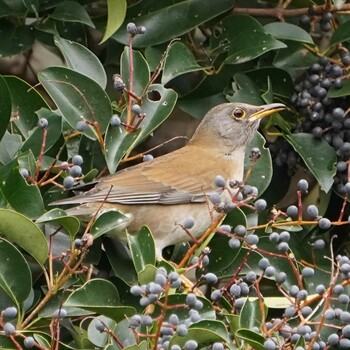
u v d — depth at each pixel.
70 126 11.72
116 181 11.82
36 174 10.57
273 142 13.38
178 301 9.75
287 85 13.23
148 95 13.06
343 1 13.16
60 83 11.49
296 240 12.51
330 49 13.27
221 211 10.27
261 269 10.38
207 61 13.19
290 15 13.66
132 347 8.93
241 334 9.27
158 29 12.94
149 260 10.14
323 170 12.48
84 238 9.68
